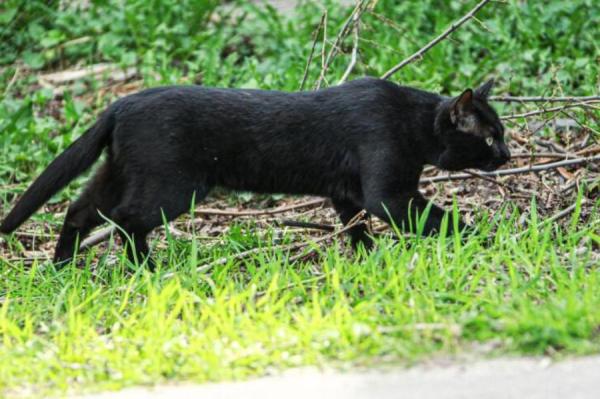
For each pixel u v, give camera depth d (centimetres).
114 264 1171
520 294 898
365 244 1177
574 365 757
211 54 1744
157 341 845
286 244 1202
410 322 857
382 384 744
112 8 1927
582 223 1183
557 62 1634
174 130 1127
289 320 898
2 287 1100
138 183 1132
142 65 1777
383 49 1669
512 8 1781
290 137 1141
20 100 1731
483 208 1258
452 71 1656
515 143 1415
